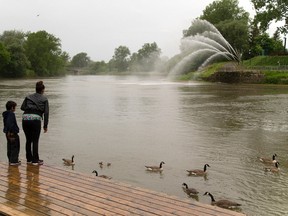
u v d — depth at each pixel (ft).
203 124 122.52
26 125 46.73
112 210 33.09
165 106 171.22
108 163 75.20
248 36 438.81
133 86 324.80
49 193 37.32
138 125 121.19
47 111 46.55
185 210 33.14
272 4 321.52
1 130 108.99
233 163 76.18
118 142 95.71
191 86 313.12
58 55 637.71
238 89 272.72
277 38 431.84
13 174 43.68
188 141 96.94
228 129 113.70
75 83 398.62
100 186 39.52
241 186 62.23
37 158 47.80
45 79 522.47
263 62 366.22
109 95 230.48
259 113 146.82
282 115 141.38
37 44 578.25
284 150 87.20
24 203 34.68
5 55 479.00
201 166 74.08
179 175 68.18
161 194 37.19
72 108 165.48
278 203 54.65
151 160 78.33
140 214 32.22
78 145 91.91
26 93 244.01
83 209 33.32
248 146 91.20
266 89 269.23
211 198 55.26
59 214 32.14
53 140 97.45
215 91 255.70
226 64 399.65
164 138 100.63
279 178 66.39
